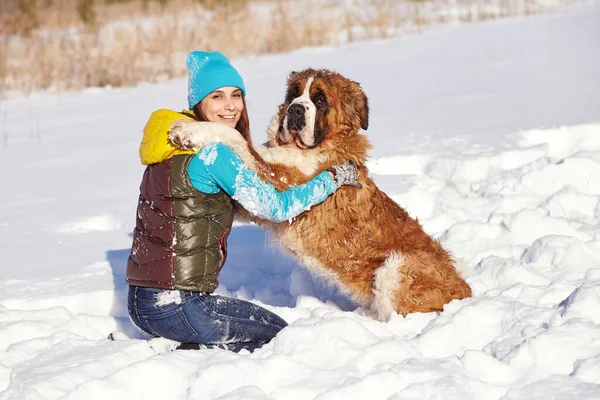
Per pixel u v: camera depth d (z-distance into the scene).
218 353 3.81
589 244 5.32
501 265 5.05
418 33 16.67
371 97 10.60
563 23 15.59
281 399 3.37
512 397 3.28
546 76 10.81
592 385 3.29
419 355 3.80
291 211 4.28
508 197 6.46
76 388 3.44
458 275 4.80
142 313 4.07
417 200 6.59
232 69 4.35
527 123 8.24
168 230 3.98
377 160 7.39
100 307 5.08
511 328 3.94
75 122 10.98
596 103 8.79
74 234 6.45
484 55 13.05
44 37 16.52
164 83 13.97
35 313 4.60
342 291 5.00
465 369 3.53
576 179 6.66
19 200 7.34
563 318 3.89
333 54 14.73
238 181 3.99
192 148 3.95
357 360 3.67
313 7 20.69
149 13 19.95
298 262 5.30
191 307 4.01
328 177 4.49
